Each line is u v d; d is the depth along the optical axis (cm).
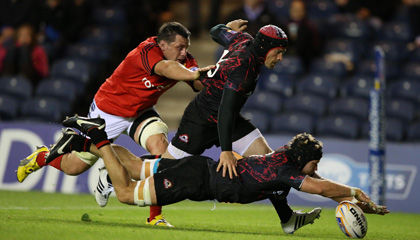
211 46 5262
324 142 3444
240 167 1827
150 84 2172
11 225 1791
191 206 3141
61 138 2041
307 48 4425
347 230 1873
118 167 1856
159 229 1920
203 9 5722
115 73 2233
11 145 3478
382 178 3127
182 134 2105
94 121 1888
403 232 2391
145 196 1833
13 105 3991
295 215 2052
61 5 4734
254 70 1881
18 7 4672
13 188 3434
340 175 3400
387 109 4028
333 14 5009
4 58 4272
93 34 4788
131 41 4903
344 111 4000
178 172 1845
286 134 3859
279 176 1788
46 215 2280
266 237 1867
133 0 5062
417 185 3338
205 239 1712
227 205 3272
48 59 4472
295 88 4288
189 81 2234
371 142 3131
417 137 3828
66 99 4097
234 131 2131
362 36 4712
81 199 3122
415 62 4581
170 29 2091
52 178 3438
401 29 4797
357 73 4441
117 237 1652
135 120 2281
